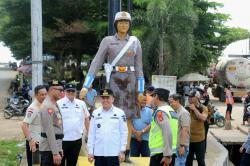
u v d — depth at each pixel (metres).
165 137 7.81
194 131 11.22
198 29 45.31
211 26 45.75
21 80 38.16
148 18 32.50
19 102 28.20
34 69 12.51
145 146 10.88
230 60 40.81
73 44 42.62
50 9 42.31
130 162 9.61
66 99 9.20
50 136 7.98
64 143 9.10
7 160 13.61
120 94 9.11
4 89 45.25
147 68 33.31
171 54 32.91
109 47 9.11
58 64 43.03
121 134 7.66
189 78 37.59
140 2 34.38
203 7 45.25
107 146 7.55
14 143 17.23
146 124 10.82
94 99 15.81
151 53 33.12
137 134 10.80
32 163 11.27
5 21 43.84
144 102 10.73
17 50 42.44
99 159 7.61
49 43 42.34
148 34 32.59
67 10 42.41
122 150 7.63
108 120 7.58
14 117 27.62
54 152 8.00
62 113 9.09
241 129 24.53
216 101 42.81
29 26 41.94
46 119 8.00
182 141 9.92
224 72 41.03
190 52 33.31
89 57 46.50
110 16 12.71
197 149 11.31
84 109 9.42
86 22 41.38
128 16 9.12
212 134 23.30
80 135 9.29
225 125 25.08
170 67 33.09
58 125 8.21
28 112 9.53
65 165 9.62
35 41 12.50
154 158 8.06
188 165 11.52
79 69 45.12
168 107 8.05
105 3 42.38
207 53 43.12
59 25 41.03
